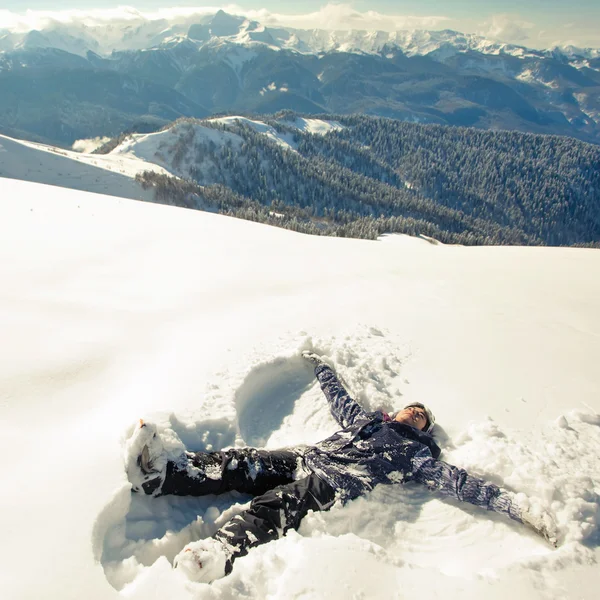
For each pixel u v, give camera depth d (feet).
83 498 8.31
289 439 12.55
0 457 9.18
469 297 22.49
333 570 7.67
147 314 17.51
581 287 25.89
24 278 19.57
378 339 16.93
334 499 9.95
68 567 7.06
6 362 12.84
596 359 16.71
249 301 19.62
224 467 9.96
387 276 24.84
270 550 8.34
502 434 12.26
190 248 26.63
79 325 15.96
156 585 7.13
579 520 9.29
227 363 14.03
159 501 9.61
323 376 13.82
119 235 27.81
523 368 15.76
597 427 12.63
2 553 7.07
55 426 10.61
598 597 7.68
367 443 11.13
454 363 15.84
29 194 35.70
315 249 29.73
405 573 7.95
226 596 7.29
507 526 9.83
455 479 10.39
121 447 9.63
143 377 13.10
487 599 7.45
